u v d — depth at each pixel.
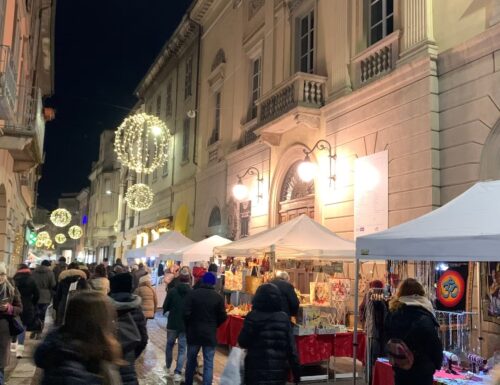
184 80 24.98
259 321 4.93
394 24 10.55
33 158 14.42
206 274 7.49
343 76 11.93
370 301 7.32
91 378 2.46
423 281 7.99
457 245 4.86
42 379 2.49
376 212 10.36
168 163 26.58
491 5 8.32
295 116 12.61
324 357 8.33
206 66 21.95
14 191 16.48
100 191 48.03
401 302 4.56
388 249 5.45
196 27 23.11
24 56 15.51
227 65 19.50
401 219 9.67
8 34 10.85
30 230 30.69
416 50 9.58
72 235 35.38
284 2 15.12
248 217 16.64
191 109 23.44
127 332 4.71
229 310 10.84
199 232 21.23
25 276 9.56
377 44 10.79
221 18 20.50
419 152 9.30
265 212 15.39
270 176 15.16
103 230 46.56
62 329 2.61
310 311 8.37
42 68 24.55
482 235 4.71
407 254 5.26
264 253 9.25
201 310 7.18
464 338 6.89
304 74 12.54
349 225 11.24
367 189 10.66
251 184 16.48
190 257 13.26
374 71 11.01
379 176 10.35
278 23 15.52
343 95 11.75
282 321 4.96
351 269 10.89
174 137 25.92
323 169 12.34
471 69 8.54
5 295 5.98
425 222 5.51
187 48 24.81
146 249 15.73
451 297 7.29
